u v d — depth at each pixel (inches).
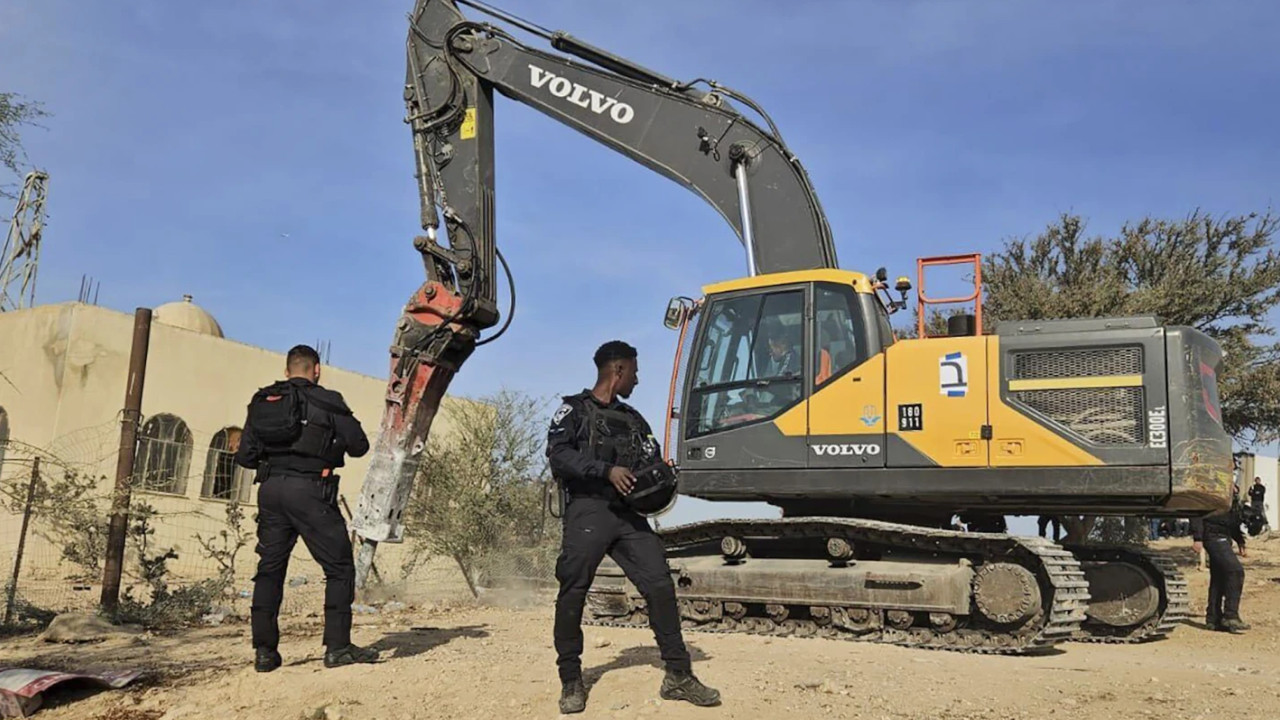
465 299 370.3
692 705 207.0
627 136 412.8
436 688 230.4
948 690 230.5
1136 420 318.7
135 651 301.3
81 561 406.3
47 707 229.0
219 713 216.8
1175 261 802.2
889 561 342.0
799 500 366.0
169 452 722.2
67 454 660.7
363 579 345.7
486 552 554.3
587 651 285.4
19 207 903.7
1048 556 309.4
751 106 401.7
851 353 347.9
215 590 407.5
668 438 371.9
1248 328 783.7
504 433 584.1
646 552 209.6
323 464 258.5
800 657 277.9
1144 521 747.4
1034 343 331.3
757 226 385.1
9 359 709.9
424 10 428.5
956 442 330.6
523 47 426.3
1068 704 222.1
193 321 904.3
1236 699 233.0
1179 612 382.9
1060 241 844.6
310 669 254.1
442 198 402.9
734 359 366.0
